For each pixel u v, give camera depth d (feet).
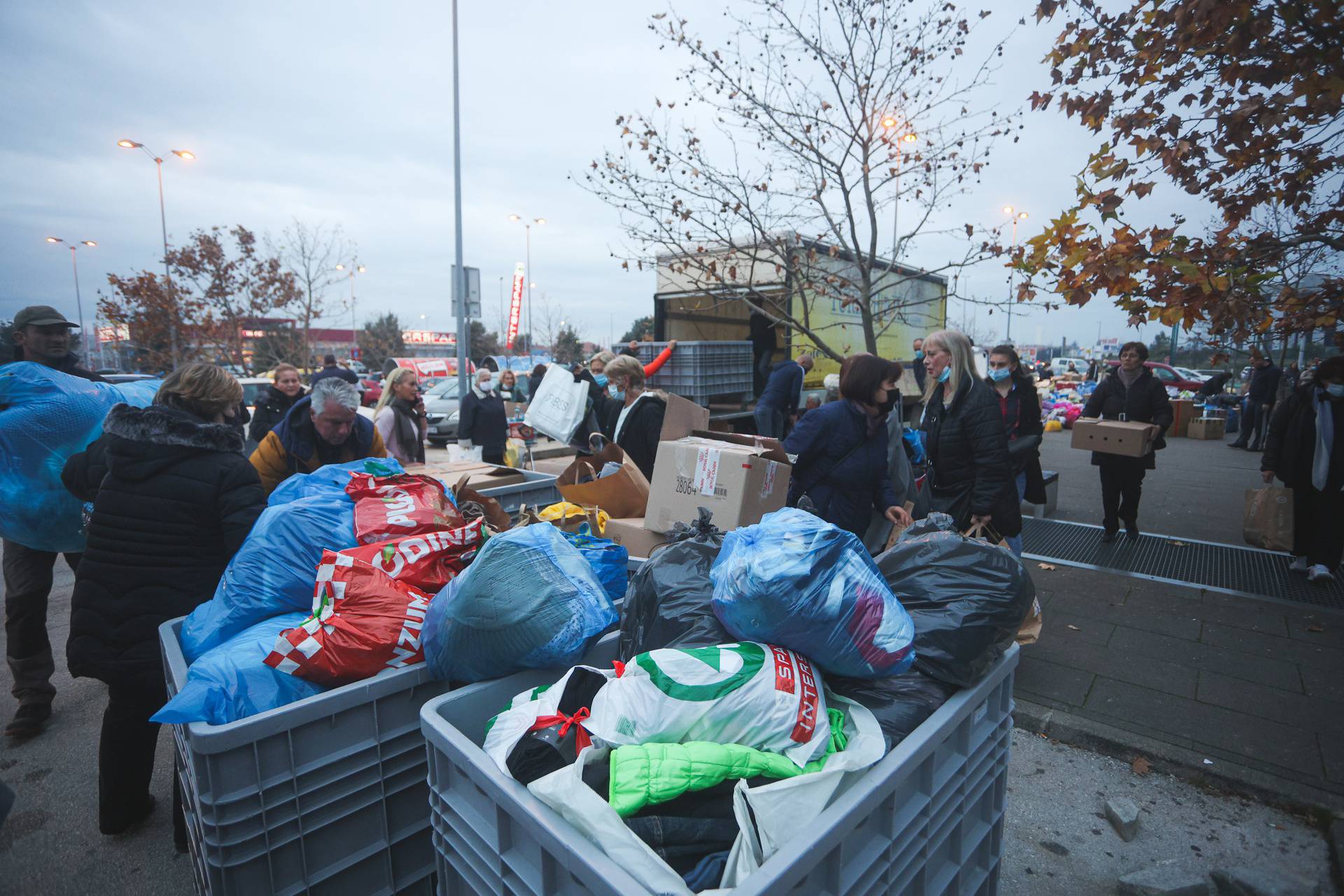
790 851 3.63
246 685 5.64
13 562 11.21
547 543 6.16
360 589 6.29
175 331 73.51
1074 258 12.38
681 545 6.55
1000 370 17.52
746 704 4.55
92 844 8.72
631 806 4.01
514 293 111.34
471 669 5.77
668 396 12.83
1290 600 15.67
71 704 12.41
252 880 5.15
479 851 4.58
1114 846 8.65
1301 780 9.39
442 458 39.04
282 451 11.46
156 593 7.67
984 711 6.07
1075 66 13.56
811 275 25.72
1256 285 12.09
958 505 12.84
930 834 5.04
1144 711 11.18
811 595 4.98
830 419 11.25
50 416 10.69
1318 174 12.09
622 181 21.75
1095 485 30.53
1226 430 52.70
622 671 4.89
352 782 5.60
